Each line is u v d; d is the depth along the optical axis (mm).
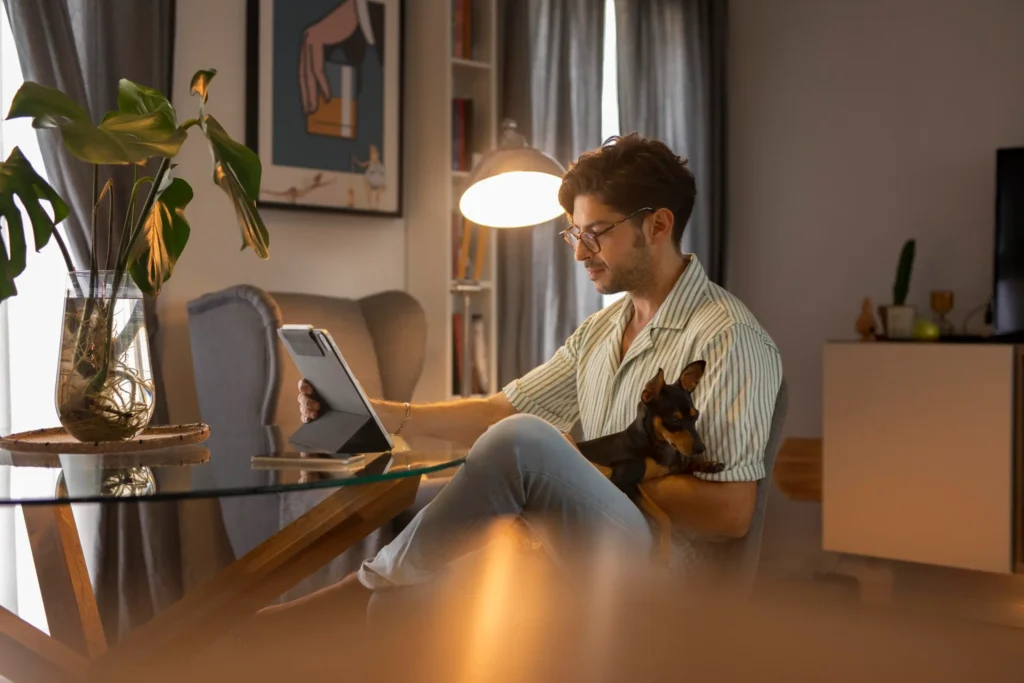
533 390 1699
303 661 1223
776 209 3902
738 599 1319
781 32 3873
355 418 1233
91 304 1164
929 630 1841
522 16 3025
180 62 2479
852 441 3012
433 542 1205
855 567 2795
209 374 2246
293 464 1074
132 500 883
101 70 2236
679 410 1305
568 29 3172
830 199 3754
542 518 1230
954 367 2828
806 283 3824
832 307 3756
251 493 927
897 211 3582
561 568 1258
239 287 2109
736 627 1298
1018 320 2982
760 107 3941
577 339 1703
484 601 1263
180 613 1148
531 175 2115
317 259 2764
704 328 1378
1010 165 2992
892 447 2936
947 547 2834
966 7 3416
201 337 2266
